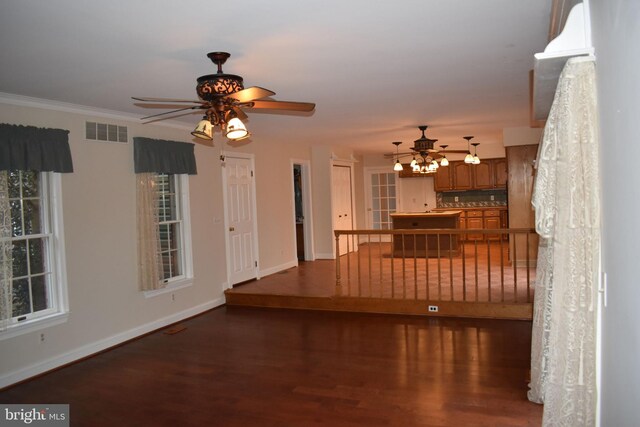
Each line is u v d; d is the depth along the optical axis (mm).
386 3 2512
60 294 4512
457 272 7414
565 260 1915
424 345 4750
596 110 1779
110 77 3760
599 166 1776
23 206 4281
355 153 11398
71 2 2361
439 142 9719
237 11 2545
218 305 6707
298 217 9641
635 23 1164
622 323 1446
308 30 2869
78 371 4363
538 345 3330
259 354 4672
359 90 4562
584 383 1903
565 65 1882
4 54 3129
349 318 5891
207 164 6578
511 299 5723
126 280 5242
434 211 9836
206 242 6512
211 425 3227
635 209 1242
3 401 3738
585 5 1819
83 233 4754
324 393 3670
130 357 4711
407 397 3541
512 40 3174
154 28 2750
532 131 7672
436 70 3908
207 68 3617
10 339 4086
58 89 4055
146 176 5398
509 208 7828
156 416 3396
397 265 8352
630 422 1343
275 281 7383
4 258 3865
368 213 12289
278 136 7777
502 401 3422
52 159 4352
